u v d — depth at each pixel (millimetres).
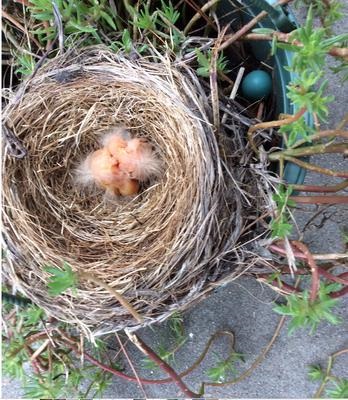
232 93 390
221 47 363
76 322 379
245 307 507
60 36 373
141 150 412
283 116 354
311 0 369
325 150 342
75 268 386
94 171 425
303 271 375
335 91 488
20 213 387
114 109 412
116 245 403
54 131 415
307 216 485
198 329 513
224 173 380
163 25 390
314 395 480
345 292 374
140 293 374
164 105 390
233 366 505
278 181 361
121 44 390
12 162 394
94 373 469
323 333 502
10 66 436
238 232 374
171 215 387
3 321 407
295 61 297
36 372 434
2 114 391
